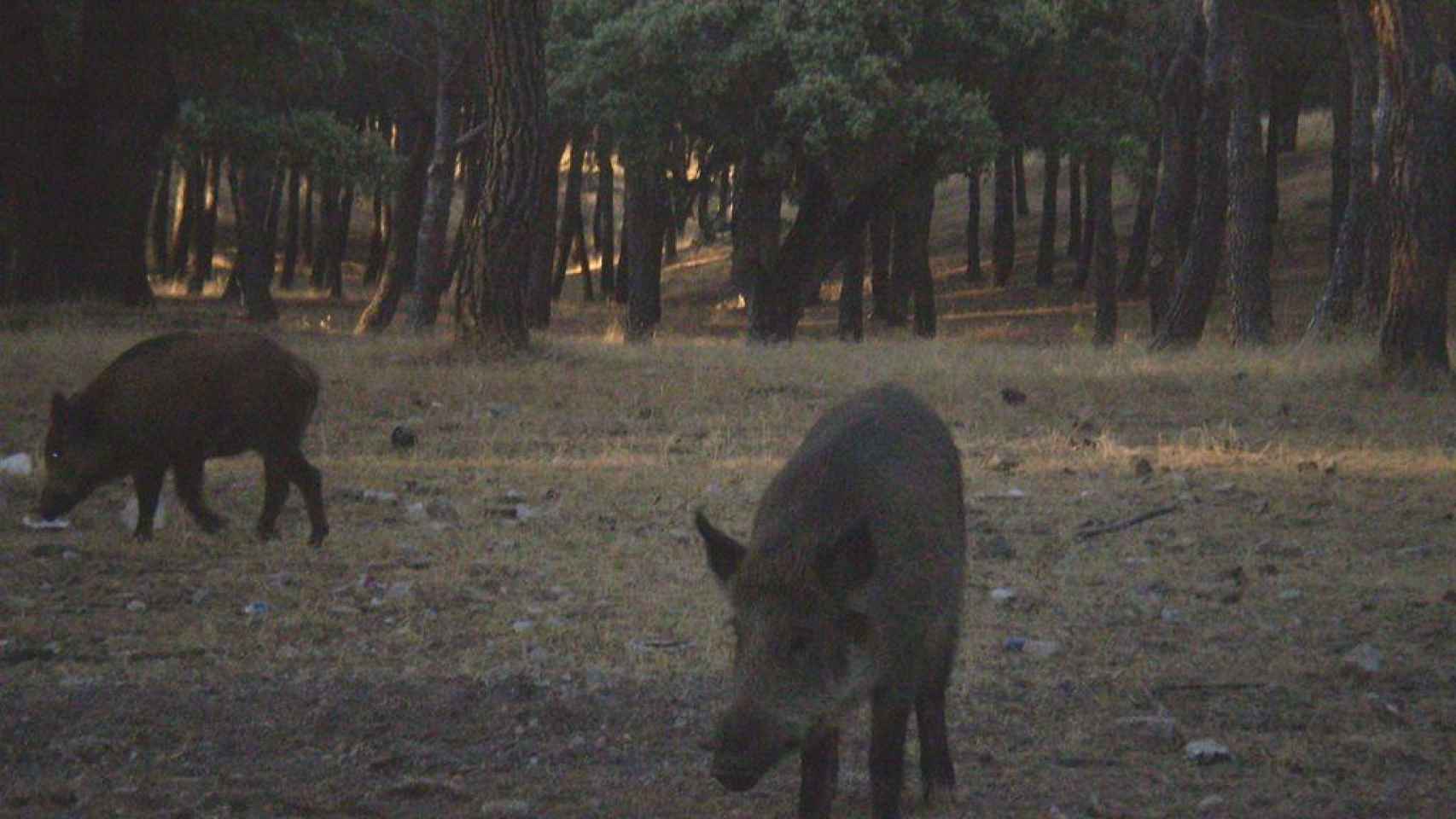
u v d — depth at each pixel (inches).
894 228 1926.7
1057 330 1800.0
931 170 1219.2
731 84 1159.6
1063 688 316.5
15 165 1148.5
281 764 269.3
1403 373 759.1
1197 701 309.6
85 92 1164.5
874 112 1098.7
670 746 282.0
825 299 2279.8
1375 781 265.4
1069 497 507.8
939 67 1184.8
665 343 1071.6
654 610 368.5
